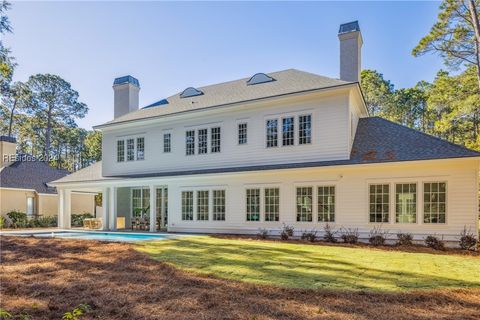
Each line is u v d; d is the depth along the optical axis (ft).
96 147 178.09
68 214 76.59
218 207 60.23
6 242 46.91
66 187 75.66
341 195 50.39
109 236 58.59
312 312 17.70
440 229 44.37
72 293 22.30
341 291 21.33
